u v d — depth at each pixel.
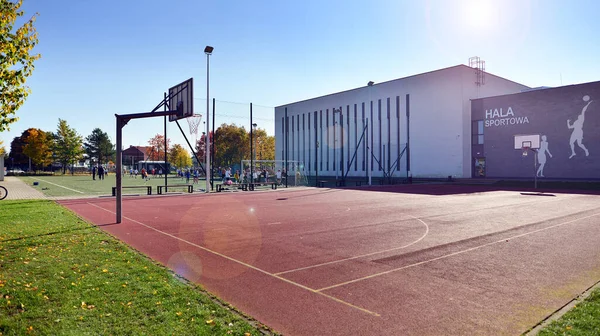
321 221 12.98
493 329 4.33
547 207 17.42
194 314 4.62
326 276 6.53
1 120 9.32
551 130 38.44
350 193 26.95
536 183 35.12
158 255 8.01
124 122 13.24
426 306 5.09
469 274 6.60
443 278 6.37
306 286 5.98
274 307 5.09
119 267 6.69
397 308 5.03
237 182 38.16
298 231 10.98
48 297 5.14
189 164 87.75
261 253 8.23
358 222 12.74
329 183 42.69
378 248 8.71
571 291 5.67
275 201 20.72
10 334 4.03
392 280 6.28
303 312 4.91
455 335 4.19
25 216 13.11
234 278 6.41
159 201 20.75
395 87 51.38
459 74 44.16
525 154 40.47
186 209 16.78
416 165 48.59
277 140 71.69
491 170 43.38
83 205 18.19
